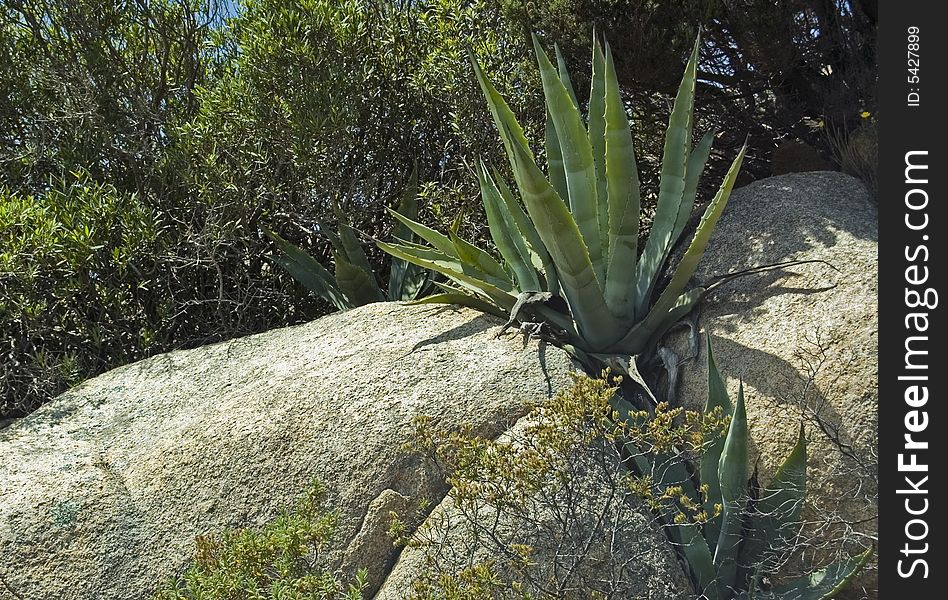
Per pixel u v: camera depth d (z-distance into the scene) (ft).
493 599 11.05
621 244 14.40
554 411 11.88
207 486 13.70
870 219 15.43
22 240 18.72
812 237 14.98
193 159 22.45
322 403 14.17
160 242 21.47
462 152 23.29
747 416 13.01
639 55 19.60
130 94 24.02
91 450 14.66
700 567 12.26
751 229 15.75
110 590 12.99
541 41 20.92
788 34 19.47
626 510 12.51
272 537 11.27
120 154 23.43
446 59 22.44
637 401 14.06
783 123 21.61
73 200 20.86
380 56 24.07
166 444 14.40
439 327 15.67
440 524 12.50
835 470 12.26
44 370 19.06
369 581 12.64
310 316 23.89
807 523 12.30
